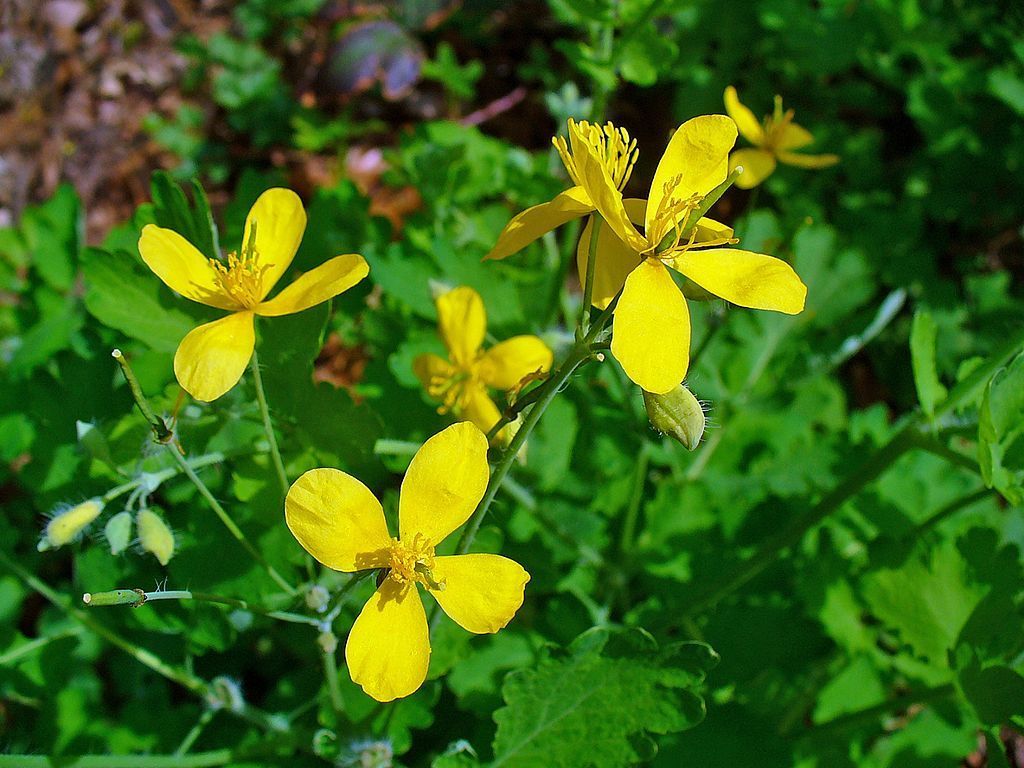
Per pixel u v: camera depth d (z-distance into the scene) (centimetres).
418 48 18
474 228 14
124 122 20
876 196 17
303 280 7
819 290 13
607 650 8
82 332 10
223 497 10
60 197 12
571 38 20
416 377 11
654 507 12
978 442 8
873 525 11
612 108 19
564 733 8
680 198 7
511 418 7
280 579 8
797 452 12
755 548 12
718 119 7
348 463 9
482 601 6
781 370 12
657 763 10
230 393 8
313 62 20
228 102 19
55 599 10
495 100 20
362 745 8
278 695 11
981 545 10
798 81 18
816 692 11
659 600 12
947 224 17
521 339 9
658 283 6
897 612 10
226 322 7
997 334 15
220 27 21
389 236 12
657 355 6
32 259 12
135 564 9
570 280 16
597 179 6
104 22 20
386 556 7
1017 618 10
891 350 16
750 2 18
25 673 10
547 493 11
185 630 9
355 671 6
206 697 9
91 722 11
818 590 11
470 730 11
